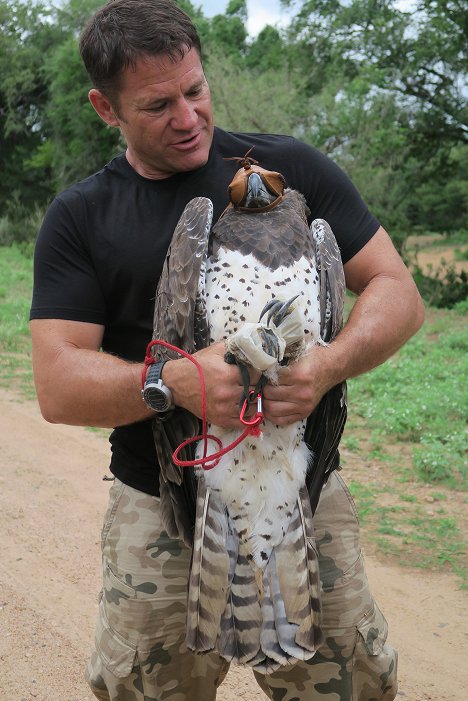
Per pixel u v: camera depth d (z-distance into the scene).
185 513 2.37
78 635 3.96
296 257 2.35
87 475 6.18
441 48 17.64
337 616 2.45
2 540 5.01
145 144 2.40
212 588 2.17
